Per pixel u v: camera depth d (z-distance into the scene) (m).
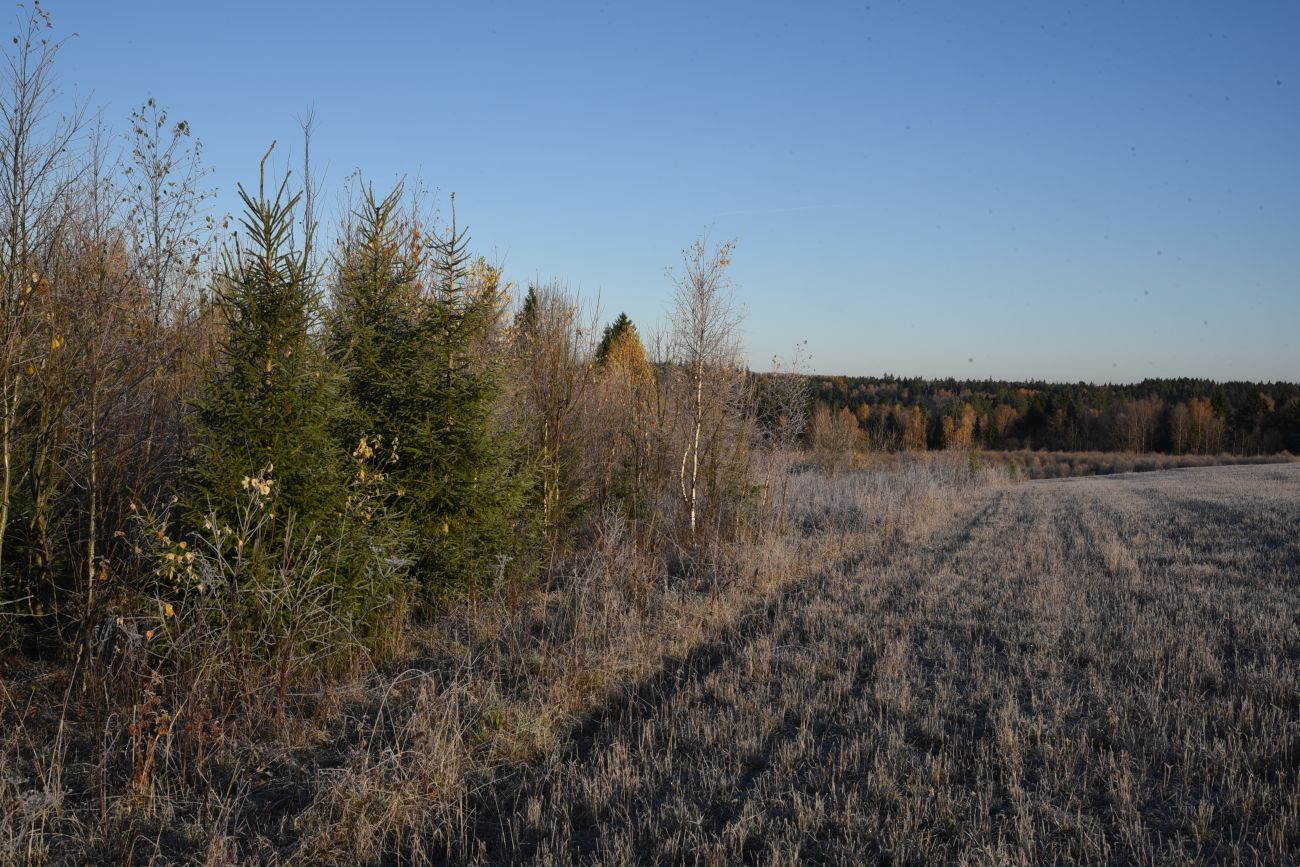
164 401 8.59
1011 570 13.00
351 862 4.48
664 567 12.49
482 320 10.05
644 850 4.60
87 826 4.72
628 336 26.70
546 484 12.61
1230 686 6.85
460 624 9.09
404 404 9.49
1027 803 4.93
